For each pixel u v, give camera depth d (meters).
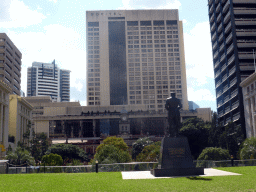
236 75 114.50
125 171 40.41
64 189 24.34
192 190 22.88
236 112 117.44
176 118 34.59
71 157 127.81
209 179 27.84
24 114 131.50
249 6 123.31
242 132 104.50
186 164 32.81
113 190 23.58
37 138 122.50
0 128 96.06
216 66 141.25
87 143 187.38
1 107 97.44
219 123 109.56
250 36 119.12
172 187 24.14
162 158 32.91
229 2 122.75
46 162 100.75
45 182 27.89
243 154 74.94
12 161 81.31
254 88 95.38
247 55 116.25
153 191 22.81
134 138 197.50
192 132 119.56
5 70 152.62
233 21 120.19
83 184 26.56
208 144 116.00
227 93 129.00
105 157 85.38
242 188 23.09
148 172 37.03
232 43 119.44
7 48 156.00
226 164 44.31
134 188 24.12
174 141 33.50
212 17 144.50
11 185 26.22
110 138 131.25
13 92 164.75
